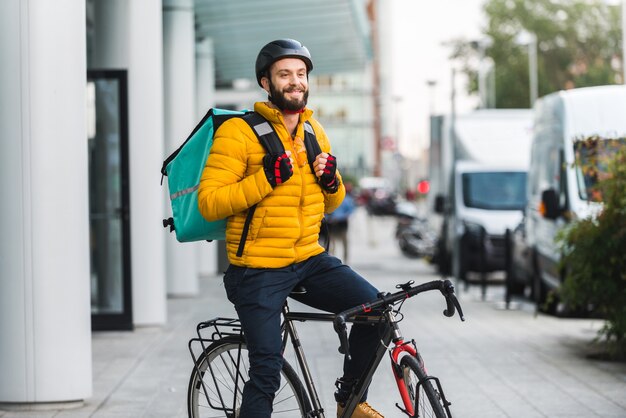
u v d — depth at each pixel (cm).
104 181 1352
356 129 10588
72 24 827
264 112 555
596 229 1102
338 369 1052
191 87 1925
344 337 513
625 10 2234
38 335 828
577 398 894
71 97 827
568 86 7419
